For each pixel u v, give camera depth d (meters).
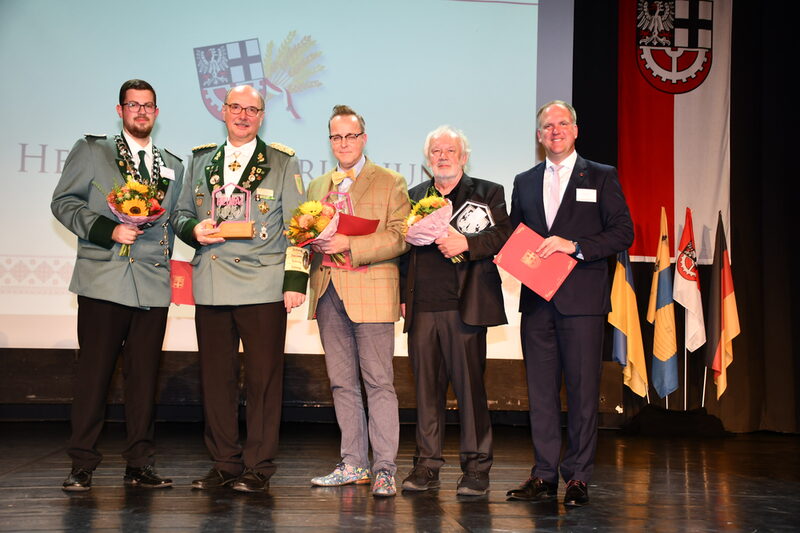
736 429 5.85
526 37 5.69
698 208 5.83
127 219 2.81
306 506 2.66
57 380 5.28
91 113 5.32
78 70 5.33
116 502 2.66
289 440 4.74
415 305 3.04
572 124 3.03
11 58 5.28
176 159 3.21
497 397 5.57
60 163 5.30
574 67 5.79
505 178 5.62
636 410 5.84
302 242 2.82
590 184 3.01
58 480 3.10
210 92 5.43
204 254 2.96
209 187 3.00
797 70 5.96
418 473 3.02
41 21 5.31
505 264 2.87
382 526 2.39
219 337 3.00
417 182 5.57
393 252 2.97
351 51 5.56
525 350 3.05
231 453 3.00
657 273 5.66
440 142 3.05
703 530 2.47
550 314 2.97
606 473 3.71
